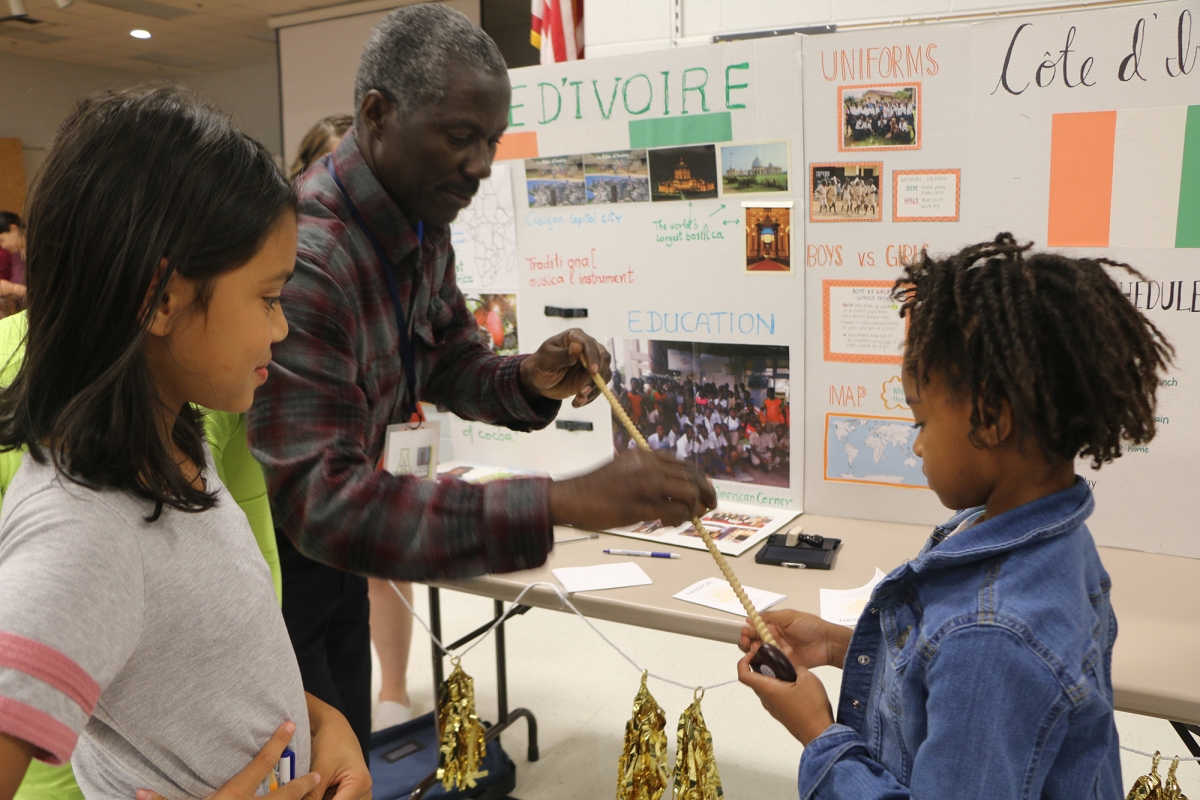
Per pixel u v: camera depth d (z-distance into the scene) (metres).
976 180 1.71
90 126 0.65
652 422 2.10
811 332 1.89
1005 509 0.81
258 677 0.74
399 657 2.58
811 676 0.98
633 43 2.19
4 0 7.17
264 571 0.77
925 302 0.82
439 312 1.56
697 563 1.67
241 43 8.67
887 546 1.73
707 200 1.94
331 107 7.52
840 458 1.90
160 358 0.68
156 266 0.62
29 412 0.64
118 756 0.68
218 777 0.71
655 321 2.05
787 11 1.99
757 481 2.00
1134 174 1.59
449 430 2.35
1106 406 0.75
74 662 0.56
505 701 2.31
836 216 1.83
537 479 1.00
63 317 0.63
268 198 0.69
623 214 2.04
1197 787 2.11
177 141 0.65
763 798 2.16
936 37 1.69
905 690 0.80
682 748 1.29
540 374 1.46
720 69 1.88
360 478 1.03
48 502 0.60
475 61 1.18
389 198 1.26
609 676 2.78
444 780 1.55
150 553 0.64
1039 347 0.74
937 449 0.83
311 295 1.12
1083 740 0.77
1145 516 1.65
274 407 1.06
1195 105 1.53
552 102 2.06
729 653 2.89
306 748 0.83
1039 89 1.63
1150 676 1.18
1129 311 0.78
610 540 1.82
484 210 2.21
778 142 1.85
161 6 7.22
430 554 0.97
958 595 0.78
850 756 0.85
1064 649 0.72
